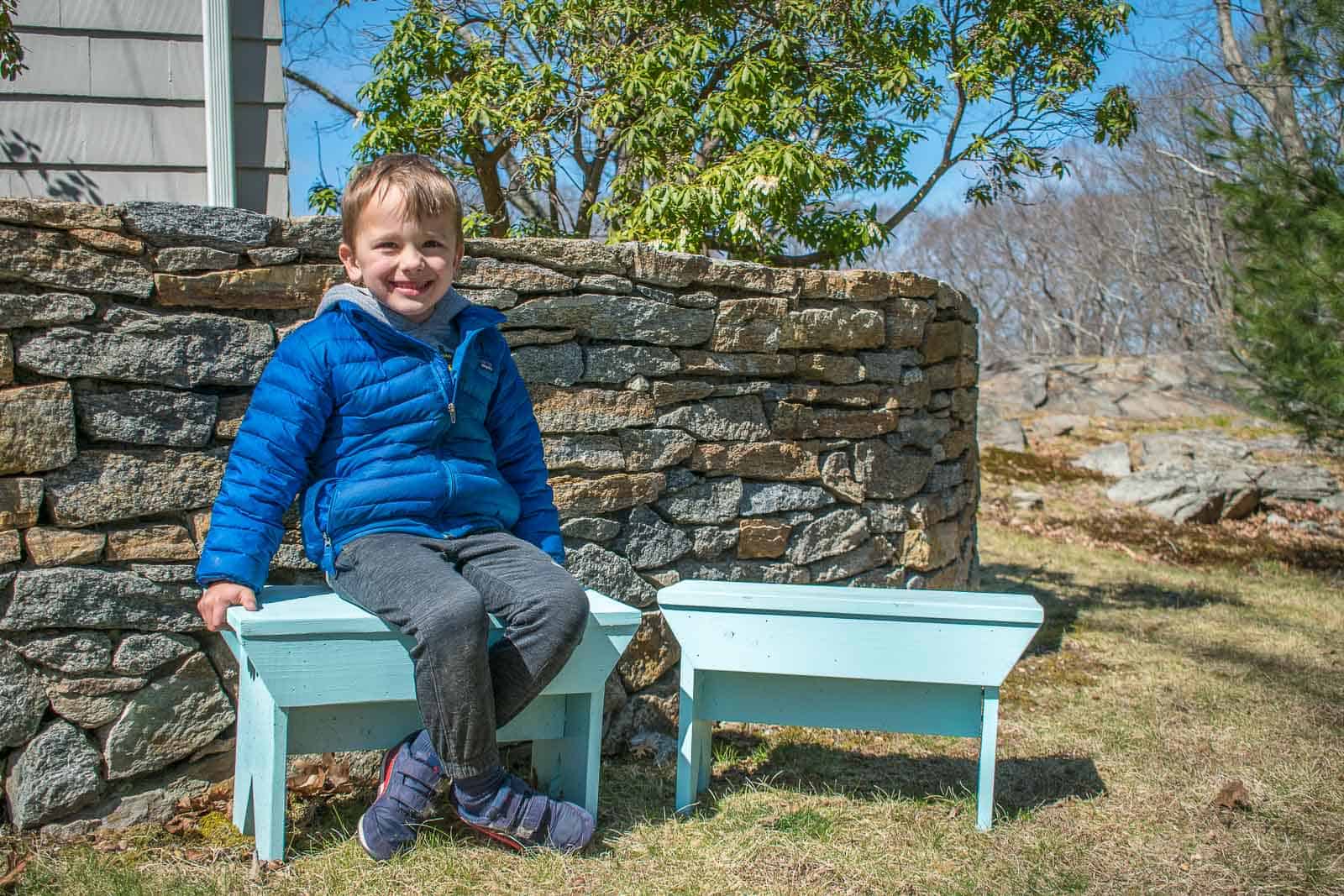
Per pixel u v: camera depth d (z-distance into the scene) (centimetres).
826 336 348
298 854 227
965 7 686
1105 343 3856
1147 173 2673
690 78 577
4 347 230
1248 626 527
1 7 346
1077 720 350
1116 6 682
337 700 215
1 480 231
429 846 228
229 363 254
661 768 294
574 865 227
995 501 1054
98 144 386
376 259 222
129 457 245
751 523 338
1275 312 733
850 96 647
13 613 232
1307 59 748
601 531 306
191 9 393
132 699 246
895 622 254
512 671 218
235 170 400
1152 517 1021
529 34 623
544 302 294
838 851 241
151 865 223
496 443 251
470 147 634
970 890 224
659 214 538
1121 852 246
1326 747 325
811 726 266
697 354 322
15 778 235
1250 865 239
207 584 216
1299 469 1155
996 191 741
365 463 223
